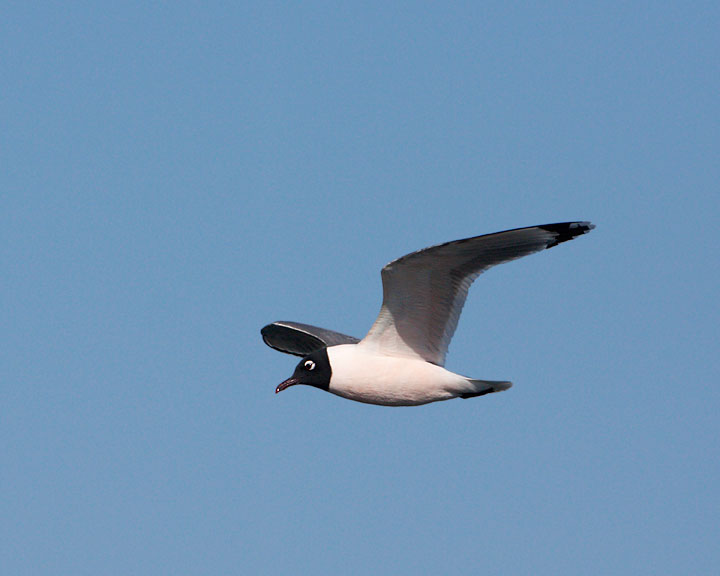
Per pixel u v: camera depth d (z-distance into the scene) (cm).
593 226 1432
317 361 1578
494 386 1538
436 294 1497
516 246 1450
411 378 1538
